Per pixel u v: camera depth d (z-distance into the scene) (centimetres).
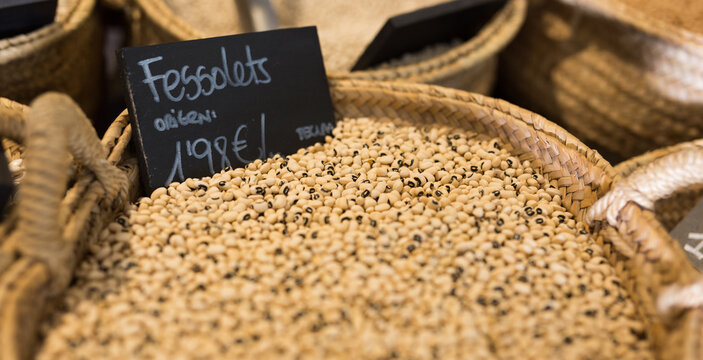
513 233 55
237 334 49
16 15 63
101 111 78
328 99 63
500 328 50
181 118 57
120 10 81
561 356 49
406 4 79
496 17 74
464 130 62
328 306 50
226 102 59
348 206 57
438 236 54
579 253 55
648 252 51
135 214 55
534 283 53
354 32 76
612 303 52
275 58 61
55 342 47
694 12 72
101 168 52
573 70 76
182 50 57
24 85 65
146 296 50
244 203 57
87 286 50
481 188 58
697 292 48
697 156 51
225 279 52
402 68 68
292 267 52
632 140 75
